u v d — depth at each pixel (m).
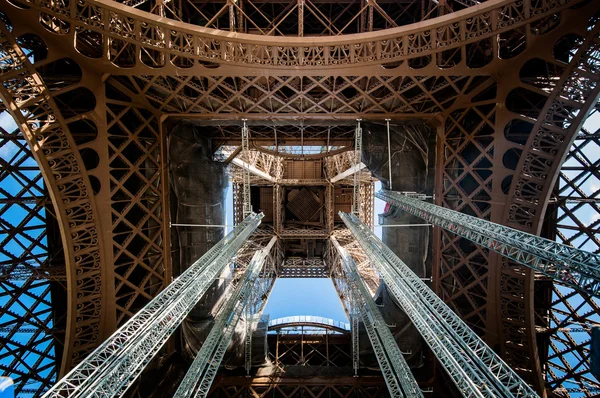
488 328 21.16
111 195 19.67
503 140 19.06
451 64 20.83
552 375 23.92
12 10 14.41
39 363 22.03
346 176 37.38
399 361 15.33
